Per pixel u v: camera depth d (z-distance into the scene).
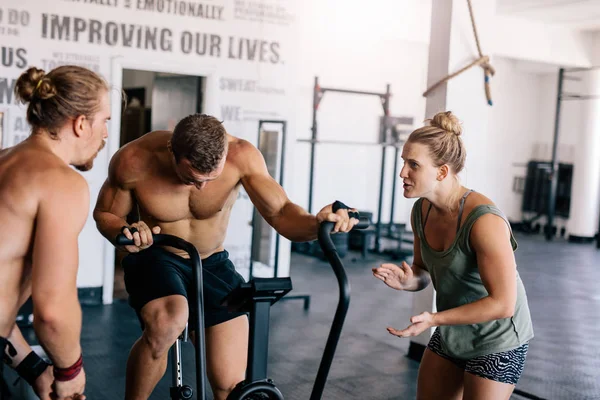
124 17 6.02
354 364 4.79
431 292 4.70
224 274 2.63
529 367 4.95
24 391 2.84
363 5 10.05
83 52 5.91
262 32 6.62
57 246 1.66
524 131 14.04
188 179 2.16
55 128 1.74
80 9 5.86
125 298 6.39
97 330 5.27
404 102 12.09
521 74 13.81
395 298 7.22
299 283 7.72
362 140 11.82
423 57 12.07
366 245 9.71
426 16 10.30
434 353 2.49
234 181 2.48
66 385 1.76
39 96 1.71
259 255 6.94
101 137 1.83
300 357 4.88
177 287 2.37
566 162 13.62
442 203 2.32
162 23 6.18
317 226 2.11
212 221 2.54
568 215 13.34
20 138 5.76
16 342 1.92
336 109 11.55
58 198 1.66
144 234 1.99
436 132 2.25
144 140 2.46
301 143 11.31
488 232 2.16
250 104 6.66
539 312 6.93
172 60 6.25
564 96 12.38
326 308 6.53
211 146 2.05
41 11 5.73
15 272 1.71
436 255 2.35
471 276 2.29
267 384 1.88
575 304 7.45
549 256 10.98
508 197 14.11
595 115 12.50
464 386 2.36
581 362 5.16
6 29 5.63
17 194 1.65
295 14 6.76
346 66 11.49
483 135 4.76
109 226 2.33
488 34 4.68
